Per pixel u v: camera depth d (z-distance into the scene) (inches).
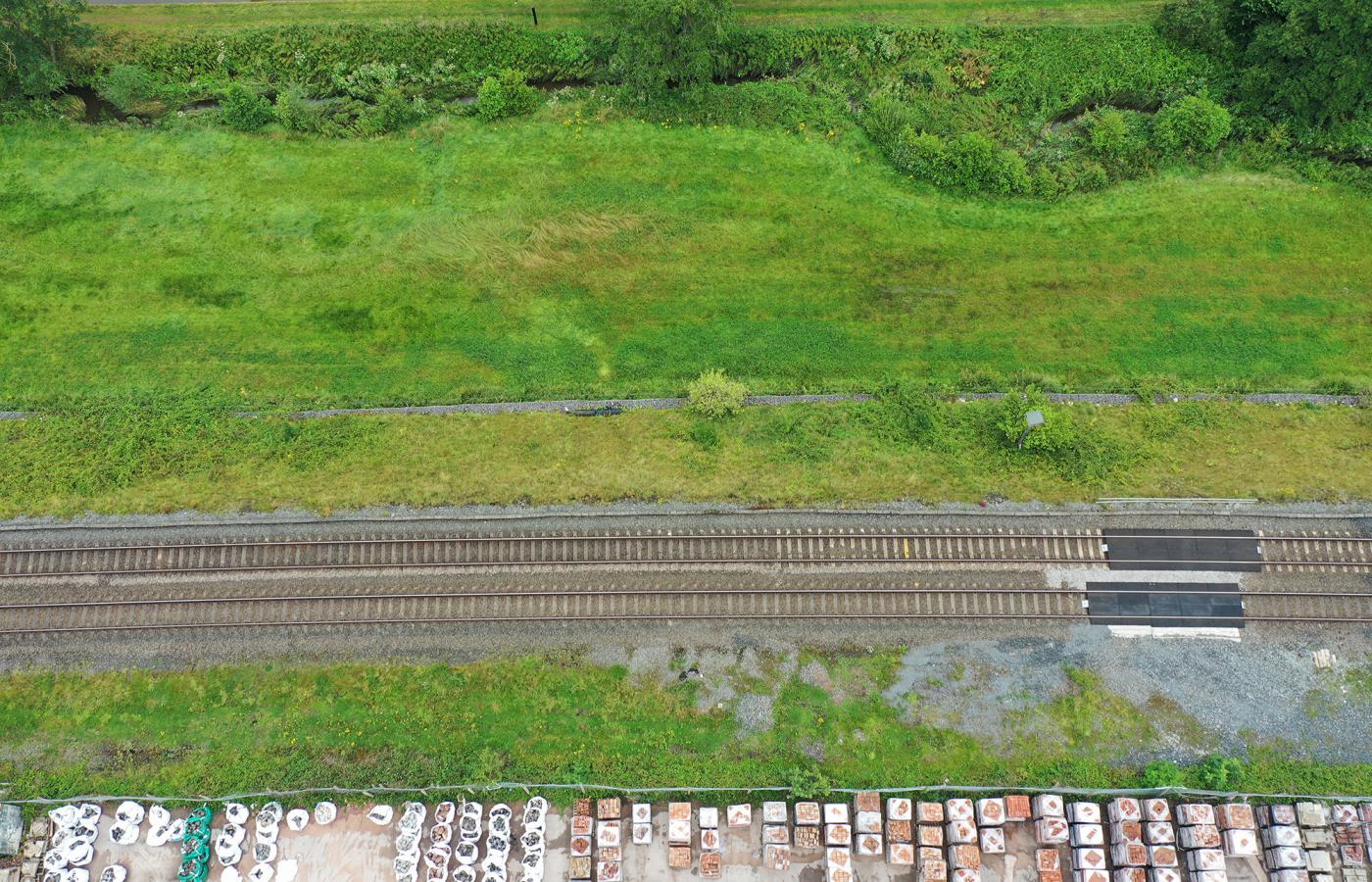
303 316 1245.7
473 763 1029.8
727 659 1072.8
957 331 1235.2
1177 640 1069.8
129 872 1002.7
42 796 1018.1
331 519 1114.1
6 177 1312.7
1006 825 1023.0
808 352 1225.4
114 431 1163.9
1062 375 1206.9
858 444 1160.8
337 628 1081.4
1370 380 1194.6
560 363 1221.7
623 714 1054.4
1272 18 1305.4
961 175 1311.5
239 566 1096.8
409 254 1282.0
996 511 1112.2
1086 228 1293.1
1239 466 1140.5
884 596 1088.8
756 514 1114.7
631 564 1098.1
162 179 1322.6
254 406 1189.7
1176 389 1192.2
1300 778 1013.8
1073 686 1057.5
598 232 1298.0
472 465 1151.0
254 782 1026.7
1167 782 1005.2
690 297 1259.2
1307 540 1095.6
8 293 1248.8
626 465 1149.1
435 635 1080.2
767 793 1029.2
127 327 1234.6
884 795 1023.0
